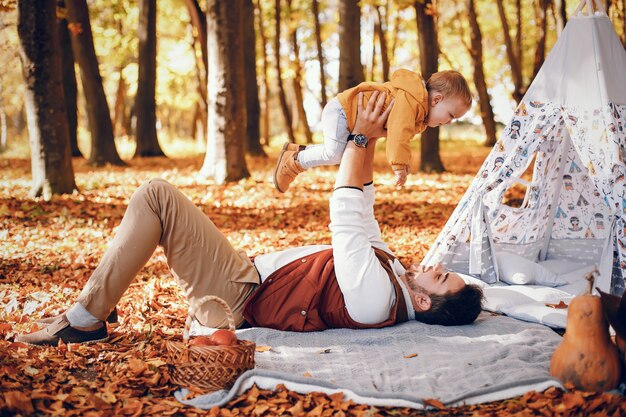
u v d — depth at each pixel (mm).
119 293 4480
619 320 3809
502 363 4098
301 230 9750
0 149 28047
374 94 4691
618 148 5438
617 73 5664
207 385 3801
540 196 6551
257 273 4691
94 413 3539
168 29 29984
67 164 11641
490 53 32469
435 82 4859
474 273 6004
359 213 4504
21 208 10445
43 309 5562
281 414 3584
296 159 5039
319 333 4562
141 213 4383
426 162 17109
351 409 3646
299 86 27531
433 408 3652
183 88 33531
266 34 29188
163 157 21906
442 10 27797
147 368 4125
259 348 4293
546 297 5484
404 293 4719
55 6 11312
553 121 5898
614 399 3574
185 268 4508
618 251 5461
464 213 6066
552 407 3531
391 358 4188
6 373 3938
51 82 11359
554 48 5887
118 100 33188
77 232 9164
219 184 13836
